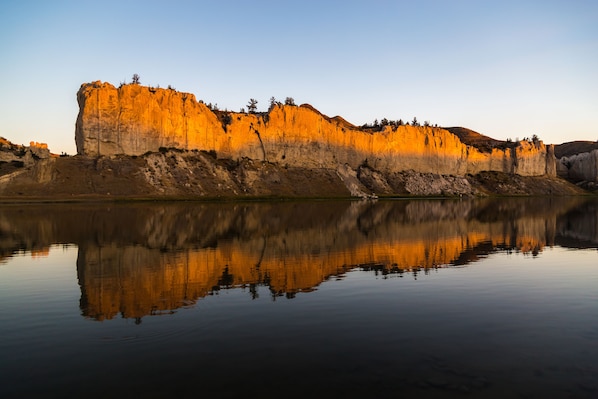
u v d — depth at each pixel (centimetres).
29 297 1828
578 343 1290
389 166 17162
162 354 1212
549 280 2142
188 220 5350
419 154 17938
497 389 999
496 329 1412
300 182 14188
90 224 4778
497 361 1157
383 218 5966
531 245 3431
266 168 14050
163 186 11156
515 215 6825
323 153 15512
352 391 990
